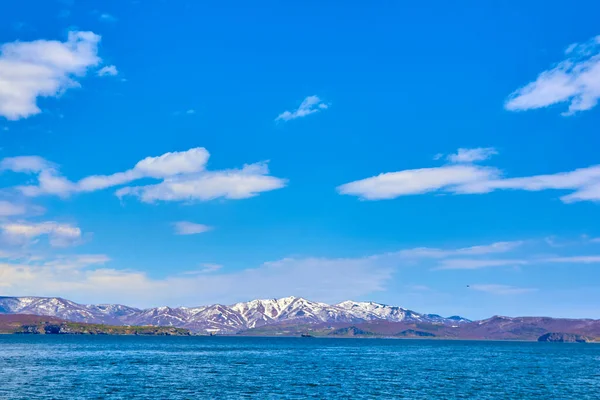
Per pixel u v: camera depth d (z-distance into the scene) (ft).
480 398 319.68
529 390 362.53
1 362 546.67
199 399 297.53
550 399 320.70
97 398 293.43
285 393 327.88
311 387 360.28
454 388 366.02
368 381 404.98
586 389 373.81
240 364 588.09
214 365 560.61
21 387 333.62
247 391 333.21
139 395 308.19
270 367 545.03
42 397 294.46
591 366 647.97
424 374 479.00
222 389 341.00
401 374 475.31
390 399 309.42
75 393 310.65
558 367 618.85
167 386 351.67
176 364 564.71
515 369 568.82
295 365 585.22
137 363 568.00
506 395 335.47
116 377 404.57
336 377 435.94
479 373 501.56
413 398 314.76
